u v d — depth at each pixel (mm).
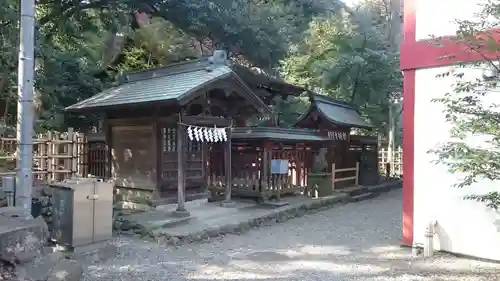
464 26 5727
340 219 11031
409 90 7637
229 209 10617
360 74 19891
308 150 14391
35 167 9344
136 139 10430
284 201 12133
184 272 6105
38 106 14047
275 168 12180
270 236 8820
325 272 6180
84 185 6586
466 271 6199
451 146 5867
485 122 5559
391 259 6957
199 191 11203
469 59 6809
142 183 10242
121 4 12297
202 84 9023
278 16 15289
